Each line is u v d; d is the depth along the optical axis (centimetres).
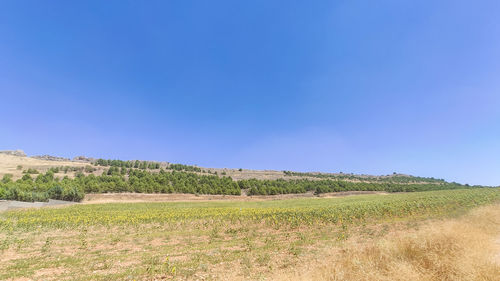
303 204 4572
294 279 593
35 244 1317
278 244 1207
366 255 655
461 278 507
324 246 1102
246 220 2158
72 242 1364
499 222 1183
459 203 2803
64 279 762
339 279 541
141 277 759
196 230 1759
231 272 768
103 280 745
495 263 549
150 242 1362
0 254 1106
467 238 694
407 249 652
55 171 8025
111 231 1747
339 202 4719
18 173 7262
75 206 3900
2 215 2619
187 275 762
